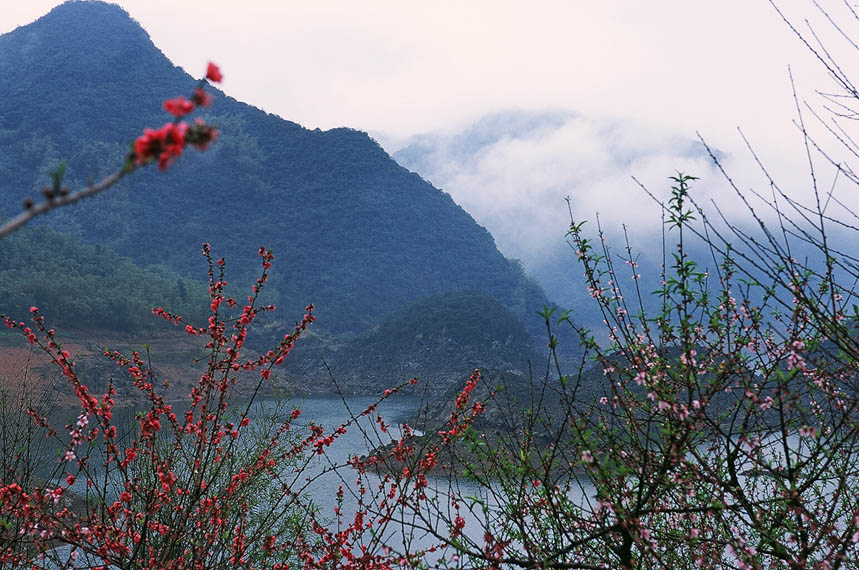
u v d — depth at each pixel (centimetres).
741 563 468
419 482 668
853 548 517
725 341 530
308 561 794
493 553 564
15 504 607
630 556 512
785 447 488
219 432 720
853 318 480
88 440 640
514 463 586
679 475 511
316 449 843
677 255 521
